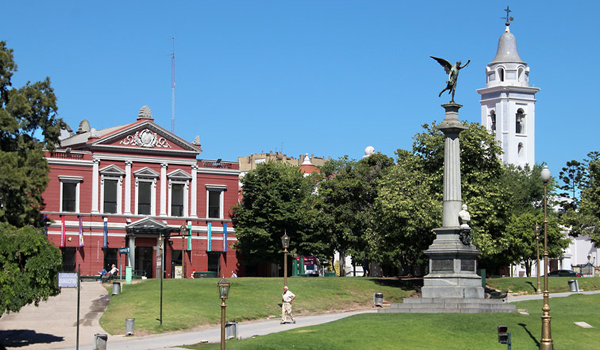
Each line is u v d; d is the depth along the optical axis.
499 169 77.31
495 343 43.62
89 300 64.88
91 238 94.19
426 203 71.50
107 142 95.81
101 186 95.38
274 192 97.81
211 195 102.25
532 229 99.31
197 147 100.88
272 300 65.94
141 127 97.81
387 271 112.88
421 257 95.56
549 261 141.00
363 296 71.75
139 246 96.81
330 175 105.81
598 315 52.28
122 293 67.06
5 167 65.25
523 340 44.66
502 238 76.19
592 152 101.12
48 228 92.12
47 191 92.75
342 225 96.50
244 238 99.69
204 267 100.50
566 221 98.56
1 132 69.06
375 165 99.88
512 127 150.75
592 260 142.00
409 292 73.75
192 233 99.88
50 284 47.72
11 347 47.50
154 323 54.44
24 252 46.59
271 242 98.62
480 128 75.94
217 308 60.59
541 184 120.75
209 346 43.75
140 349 44.16
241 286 71.12
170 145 99.56
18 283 45.94
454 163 55.78
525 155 151.62
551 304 60.84
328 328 45.84
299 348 40.78
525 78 154.00
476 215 72.19
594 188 100.06
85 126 120.12
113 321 55.56
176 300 62.50
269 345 41.09
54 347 47.53
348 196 96.75
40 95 73.38
